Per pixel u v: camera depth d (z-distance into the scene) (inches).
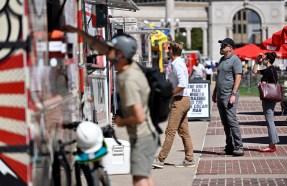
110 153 948.0
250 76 4429.1
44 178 550.3
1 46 510.9
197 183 932.6
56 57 601.9
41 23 555.5
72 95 695.1
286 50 2447.1
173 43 1026.7
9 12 510.0
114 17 2038.6
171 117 1051.3
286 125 1813.5
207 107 1953.7
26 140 513.7
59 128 611.5
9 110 514.9
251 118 2094.0
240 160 1156.5
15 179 519.2
